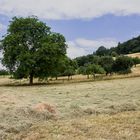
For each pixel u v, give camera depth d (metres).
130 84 53.28
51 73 79.00
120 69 102.56
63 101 27.25
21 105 21.56
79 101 27.11
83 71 100.25
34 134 14.37
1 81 96.62
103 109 20.81
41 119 17.47
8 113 17.61
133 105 22.05
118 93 34.84
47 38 78.56
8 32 80.94
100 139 13.33
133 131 14.51
